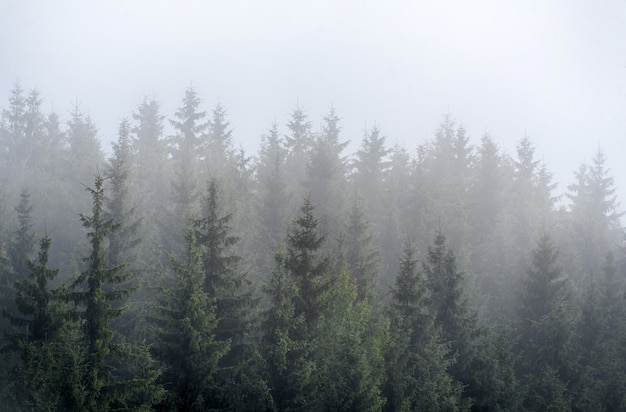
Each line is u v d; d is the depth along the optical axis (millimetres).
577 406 27703
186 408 19719
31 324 19750
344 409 19281
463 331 25766
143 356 19047
